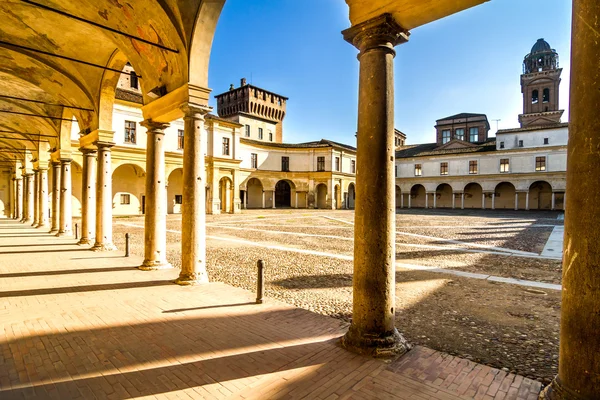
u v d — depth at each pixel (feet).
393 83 13.08
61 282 23.43
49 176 84.02
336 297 21.67
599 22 7.63
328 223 81.97
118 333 14.98
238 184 124.36
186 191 23.67
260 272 19.70
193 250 23.65
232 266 30.94
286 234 57.67
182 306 18.74
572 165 8.24
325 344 13.84
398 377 11.21
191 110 23.11
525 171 145.48
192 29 22.30
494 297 21.94
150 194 27.76
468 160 159.94
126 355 12.91
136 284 23.13
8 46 29.32
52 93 39.01
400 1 11.87
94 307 18.40
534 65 172.35
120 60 31.83
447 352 13.87
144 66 26.73
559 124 139.95
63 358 12.66
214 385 10.78
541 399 9.35
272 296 21.56
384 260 12.90
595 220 7.75
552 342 14.98
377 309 12.99
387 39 12.73
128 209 99.30
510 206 156.46
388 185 12.82
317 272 28.91
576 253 8.13
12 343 13.91
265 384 10.80
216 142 116.88
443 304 20.53
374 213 12.80
